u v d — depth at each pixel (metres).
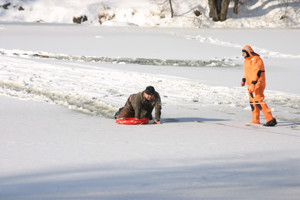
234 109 42.75
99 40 121.56
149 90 31.67
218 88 57.47
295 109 44.69
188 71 75.56
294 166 20.62
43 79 58.38
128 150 23.73
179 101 46.81
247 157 22.48
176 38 133.25
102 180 17.75
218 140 27.22
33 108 39.59
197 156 22.50
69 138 26.95
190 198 15.60
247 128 32.38
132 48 108.06
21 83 54.22
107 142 25.88
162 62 90.31
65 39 121.75
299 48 122.56
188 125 32.91
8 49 96.00
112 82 58.47
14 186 16.80
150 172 19.11
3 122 32.50
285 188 16.98
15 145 24.62
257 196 15.98
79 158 21.67
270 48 121.69
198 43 124.81
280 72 78.38
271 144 26.20
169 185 17.17
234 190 16.64
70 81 57.81
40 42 113.19
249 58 34.78
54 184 17.11
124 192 16.17
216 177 18.44
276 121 35.88
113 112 39.56
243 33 156.88
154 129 30.78
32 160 21.14
